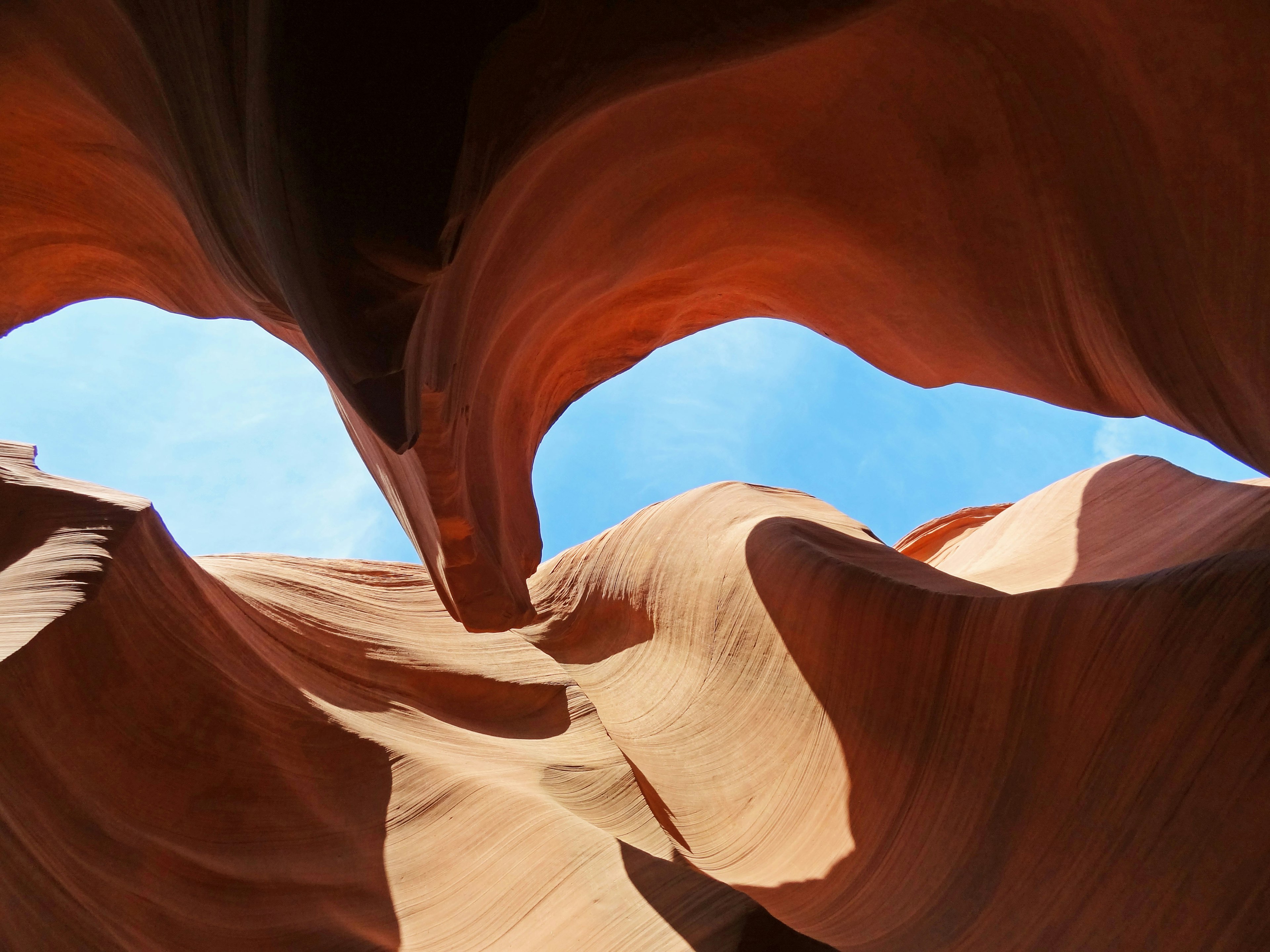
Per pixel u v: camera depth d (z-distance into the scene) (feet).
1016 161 12.22
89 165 14.83
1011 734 12.66
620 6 7.20
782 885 14.51
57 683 12.49
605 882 12.92
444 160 6.51
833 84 11.98
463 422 13.02
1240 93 9.73
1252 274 10.85
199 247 14.92
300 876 13.88
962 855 12.40
